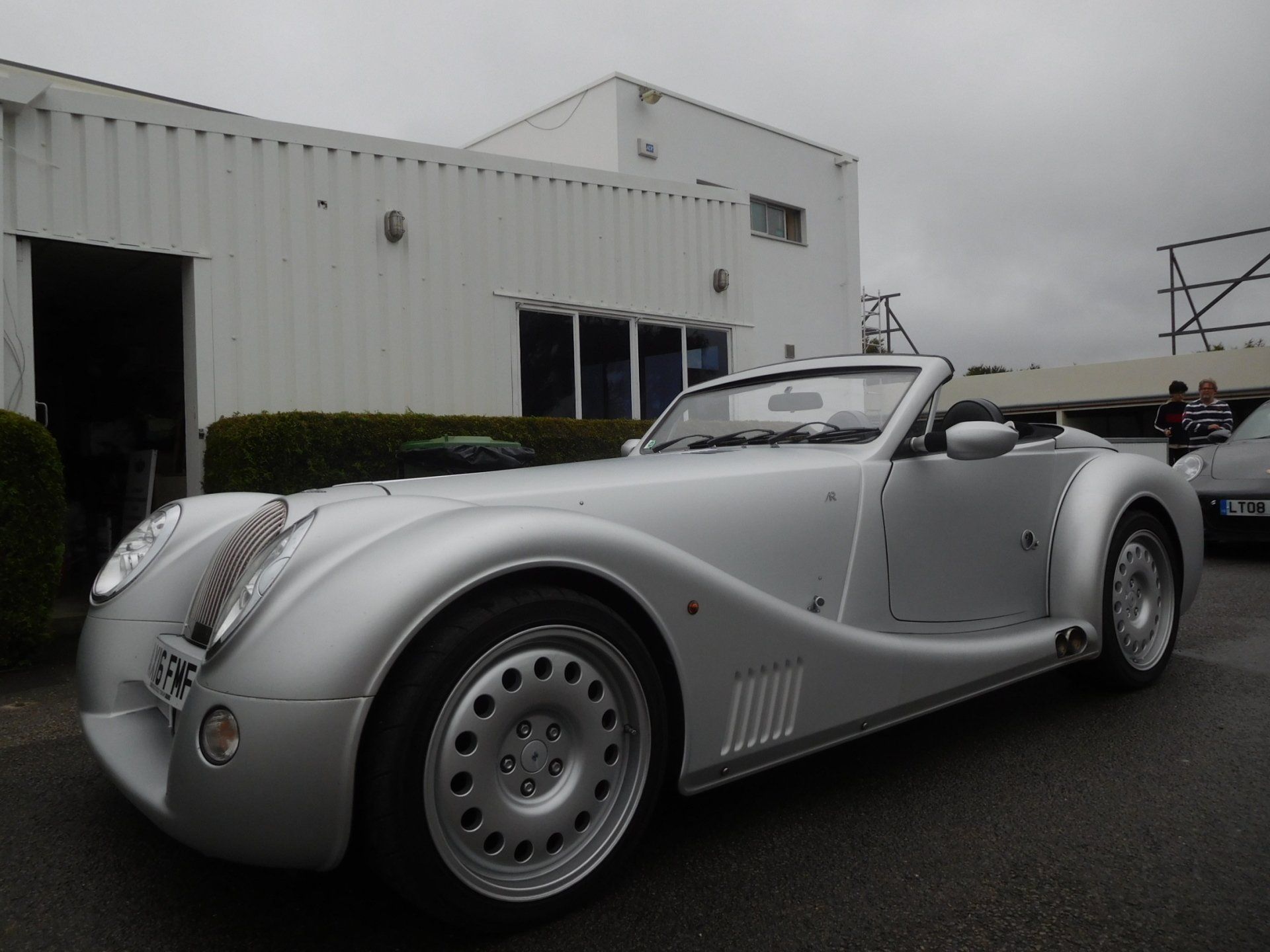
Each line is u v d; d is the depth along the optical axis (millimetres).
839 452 2654
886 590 2570
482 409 7430
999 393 18453
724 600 2006
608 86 11812
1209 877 1938
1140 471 3314
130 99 6559
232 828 1563
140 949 1731
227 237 6246
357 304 6797
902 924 1768
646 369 8578
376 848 1574
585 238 8086
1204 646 4059
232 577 2010
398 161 7000
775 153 13523
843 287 14438
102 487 8164
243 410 6309
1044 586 3105
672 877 1972
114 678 2178
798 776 2578
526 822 1725
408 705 1582
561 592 1767
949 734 2918
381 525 1756
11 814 2406
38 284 7625
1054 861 2021
